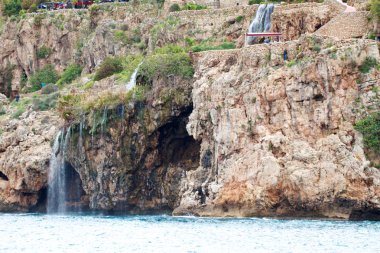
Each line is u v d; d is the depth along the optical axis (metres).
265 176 183.75
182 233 157.88
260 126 189.88
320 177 178.38
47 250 137.62
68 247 141.12
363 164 176.62
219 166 196.88
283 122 187.50
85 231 169.25
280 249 133.88
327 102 183.12
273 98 189.12
